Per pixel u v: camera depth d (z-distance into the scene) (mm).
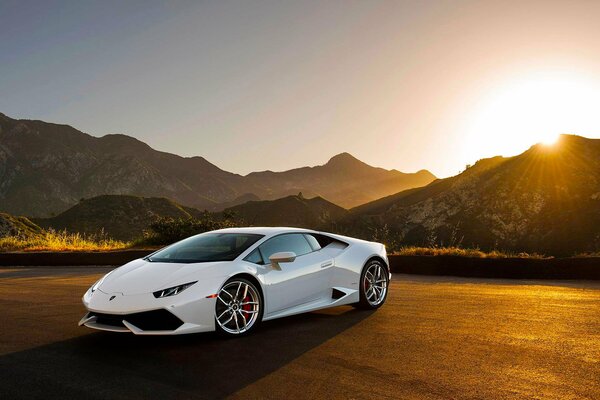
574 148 104500
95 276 12844
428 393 3881
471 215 101625
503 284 10500
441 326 6113
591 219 85750
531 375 4285
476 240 94375
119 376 4316
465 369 4453
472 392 3898
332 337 5609
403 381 4156
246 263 5855
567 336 5582
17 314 7102
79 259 17156
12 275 13414
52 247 20484
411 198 127688
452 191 111375
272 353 5000
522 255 13227
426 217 108312
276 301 6031
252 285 5777
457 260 12914
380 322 6363
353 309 7250
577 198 91875
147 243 21641
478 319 6496
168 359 4816
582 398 3773
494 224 96125
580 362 4637
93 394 3887
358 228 112625
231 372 4418
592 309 7164
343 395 3852
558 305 7500
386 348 5141
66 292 9359
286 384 4105
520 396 3814
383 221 114000
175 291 5234
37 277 12672
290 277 6195
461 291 9141
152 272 5633
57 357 4895
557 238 85875
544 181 98875
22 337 5715
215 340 5504
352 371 4422
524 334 5680
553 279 11867
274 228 6773
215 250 6098
